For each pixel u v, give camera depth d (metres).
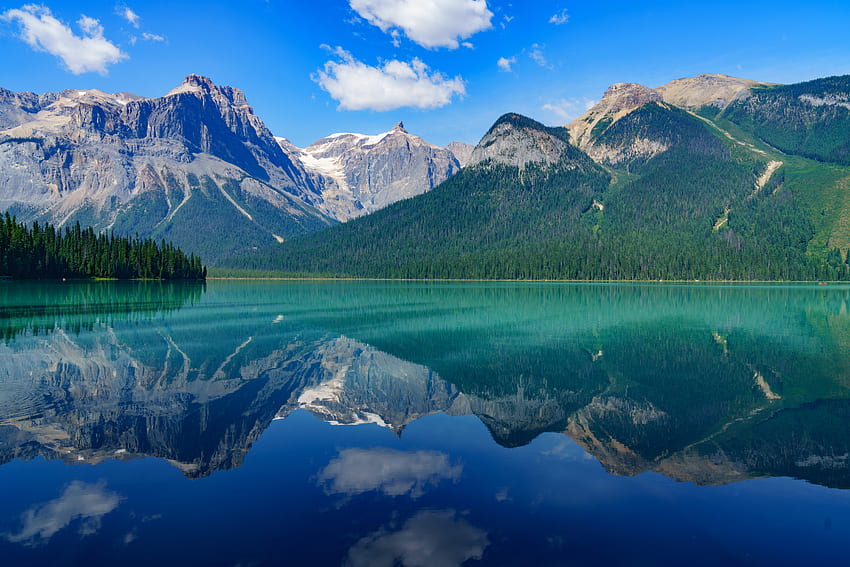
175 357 34.75
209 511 12.23
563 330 51.25
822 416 21.58
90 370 30.08
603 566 9.85
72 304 77.00
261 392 25.31
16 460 15.68
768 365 33.19
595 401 24.23
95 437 18.02
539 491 13.67
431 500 13.06
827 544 10.93
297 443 17.66
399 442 17.91
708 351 38.81
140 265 162.88
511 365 33.59
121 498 13.02
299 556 10.26
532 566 9.87
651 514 12.38
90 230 160.12
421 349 39.69
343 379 28.86
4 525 11.42
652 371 31.64
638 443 18.05
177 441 17.66
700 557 10.41
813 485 14.27
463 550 10.52
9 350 36.84
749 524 11.87
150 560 9.98
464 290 140.62
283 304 84.75
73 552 10.34
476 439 18.41
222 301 90.38
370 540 10.91
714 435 18.95
